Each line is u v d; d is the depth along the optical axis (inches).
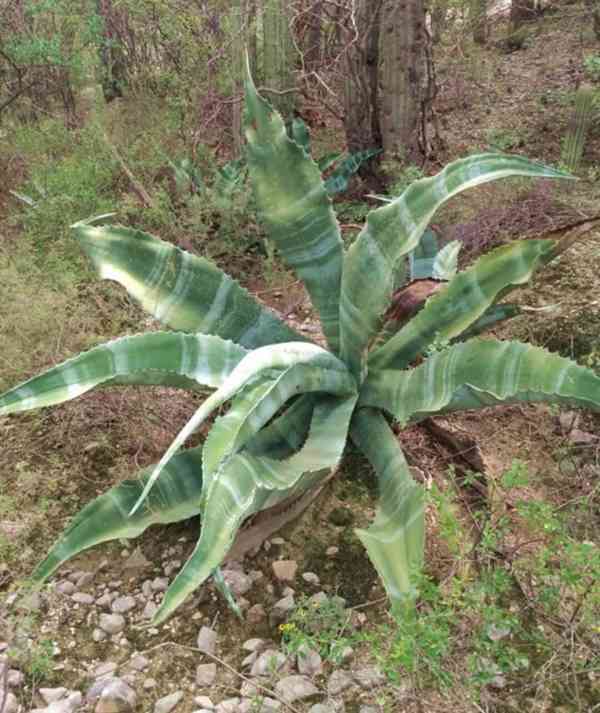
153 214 167.6
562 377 78.3
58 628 85.1
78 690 78.3
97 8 249.9
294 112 229.6
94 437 114.1
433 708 71.9
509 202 162.6
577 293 132.2
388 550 76.6
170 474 88.7
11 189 202.2
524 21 336.5
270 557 91.7
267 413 78.4
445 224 163.8
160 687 77.9
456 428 110.5
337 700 73.9
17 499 103.0
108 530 83.5
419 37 184.5
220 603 86.4
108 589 89.9
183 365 87.7
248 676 78.0
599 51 268.8
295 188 97.7
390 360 100.7
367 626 81.9
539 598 77.7
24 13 235.0
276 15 196.1
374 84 196.4
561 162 176.2
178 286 97.9
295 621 81.2
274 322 103.0
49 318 130.1
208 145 228.4
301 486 83.9
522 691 73.5
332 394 96.9
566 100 230.4
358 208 187.5
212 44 218.5
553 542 78.2
